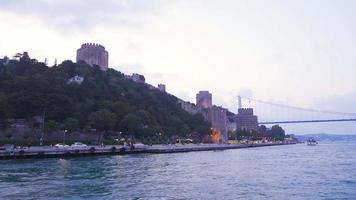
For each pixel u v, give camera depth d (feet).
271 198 157.38
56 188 170.91
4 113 498.69
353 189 181.78
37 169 250.78
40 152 361.92
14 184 180.45
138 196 156.46
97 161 333.21
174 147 583.17
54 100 563.07
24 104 540.52
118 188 174.81
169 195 159.94
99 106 628.69
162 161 347.77
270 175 236.02
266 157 440.86
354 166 307.78
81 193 160.25
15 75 653.71
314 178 221.46
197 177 220.84
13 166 271.28
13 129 501.15
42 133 490.49
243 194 164.96
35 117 542.57
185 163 327.88
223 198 155.43
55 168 258.78
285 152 607.37
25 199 145.69
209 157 429.38
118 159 365.61
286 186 189.37
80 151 402.72
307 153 563.07
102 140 556.10
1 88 586.04
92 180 199.00
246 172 252.62
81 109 592.60
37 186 175.32
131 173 236.43
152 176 222.69
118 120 627.46
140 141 626.23
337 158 423.64
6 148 366.84
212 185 188.85
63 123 544.62
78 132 548.72
